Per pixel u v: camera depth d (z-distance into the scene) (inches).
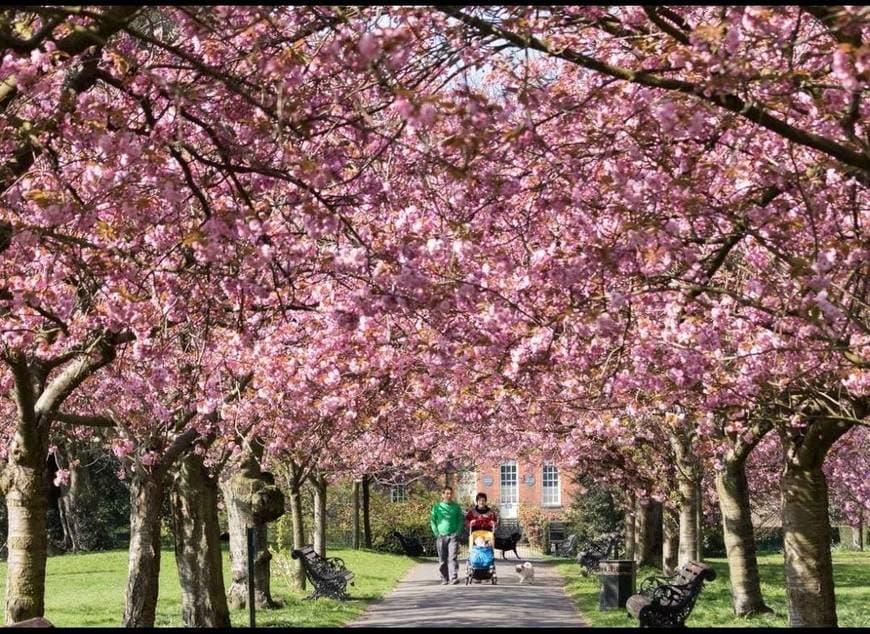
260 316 464.8
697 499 921.5
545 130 357.4
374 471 1358.3
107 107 297.7
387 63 268.5
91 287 390.0
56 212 298.2
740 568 761.0
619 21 314.5
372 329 456.4
